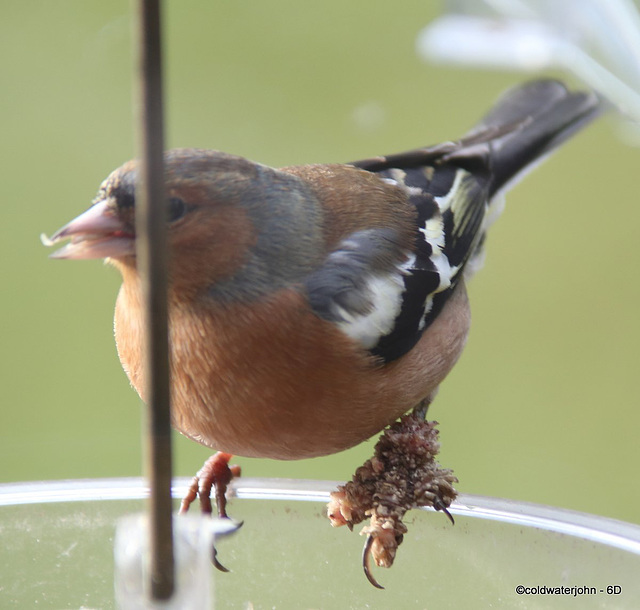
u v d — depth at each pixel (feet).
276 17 62.95
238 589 21.17
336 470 43.78
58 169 53.52
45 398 43.50
